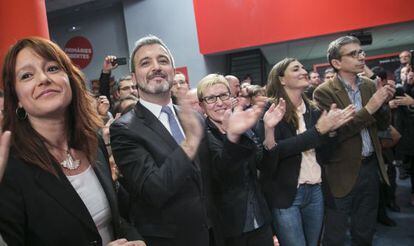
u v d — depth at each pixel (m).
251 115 1.44
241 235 1.82
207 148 1.70
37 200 0.98
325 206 2.26
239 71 7.38
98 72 7.51
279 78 2.19
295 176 2.04
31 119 1.11
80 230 1.03
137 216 1.45
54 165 1.06
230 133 1.44
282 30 6.09
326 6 5.89
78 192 1.12
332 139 2.17
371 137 2.29
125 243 1.10
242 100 1.95
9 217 0.94
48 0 6.72
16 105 1.09
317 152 2.16
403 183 4.60
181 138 1.51
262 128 2.05
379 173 2.36
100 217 1.16
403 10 5.65
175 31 6.77
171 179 1.24
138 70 1.51
